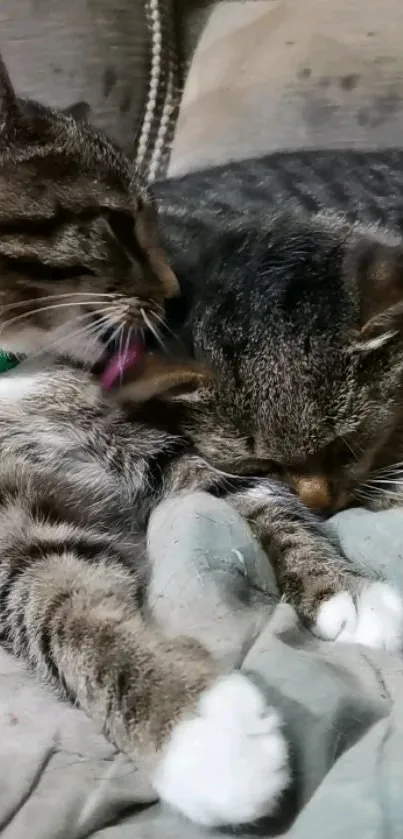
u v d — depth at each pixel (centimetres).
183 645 25
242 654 25
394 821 19
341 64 48
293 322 34
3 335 35
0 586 29
